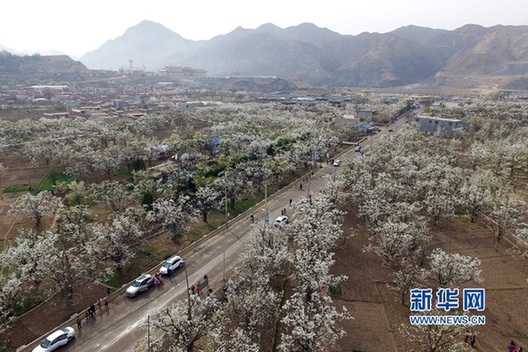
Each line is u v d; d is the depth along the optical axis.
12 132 95.88
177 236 50.72
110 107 178.75
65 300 36.31
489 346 29.92
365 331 31.80
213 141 98.88
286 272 41.66
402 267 42.06
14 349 29.73
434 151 79.44
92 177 75.69
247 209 60.78
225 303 32.56
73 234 42.59
